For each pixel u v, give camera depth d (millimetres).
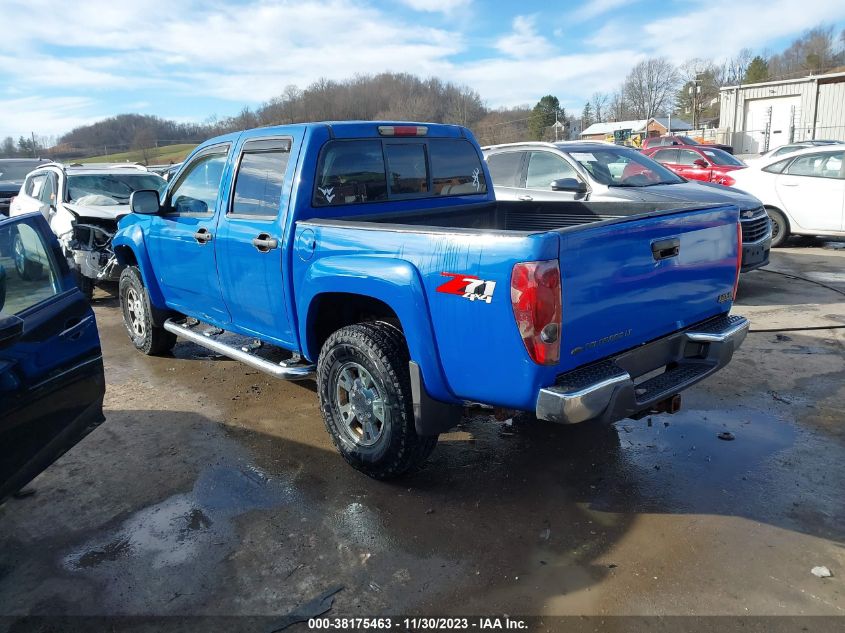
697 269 3598
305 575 2975
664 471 3801
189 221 4914
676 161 14984
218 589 2900
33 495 3748
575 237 2883
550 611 2699
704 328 3713
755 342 5961
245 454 4172
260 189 4258
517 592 2818
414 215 4492
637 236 3170
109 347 6648
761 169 11188
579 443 4195
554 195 7535
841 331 6176
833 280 8414
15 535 3369
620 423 4461
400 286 3277
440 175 4785
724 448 4051
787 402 4680
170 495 3699
